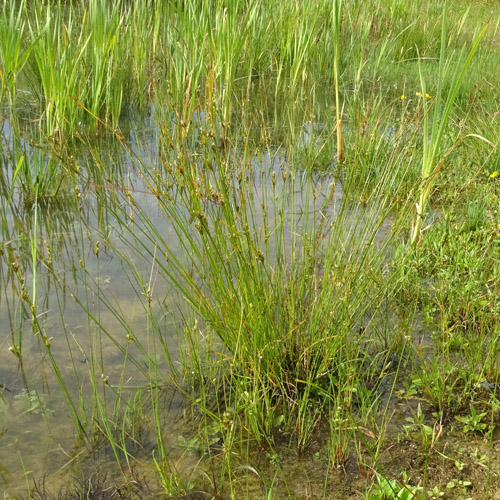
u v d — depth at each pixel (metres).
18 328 2.80
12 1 4.33
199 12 6.52
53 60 4.46
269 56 6.92
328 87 6.86
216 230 2.41
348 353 2.43
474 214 3.82
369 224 2.92
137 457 2.12
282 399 2.35
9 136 4.37
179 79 5.27
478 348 2.57
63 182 4.26
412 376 2.50
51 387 2.45
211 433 2.23
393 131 5.20
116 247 3.53
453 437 2.22
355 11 7.89
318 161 4.73
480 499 1.94
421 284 3.13
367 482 2.02
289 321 2.52
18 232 3.71
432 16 9.34
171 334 2.78
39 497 1.94
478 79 6.94
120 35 6.29
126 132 5.31
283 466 2.09
